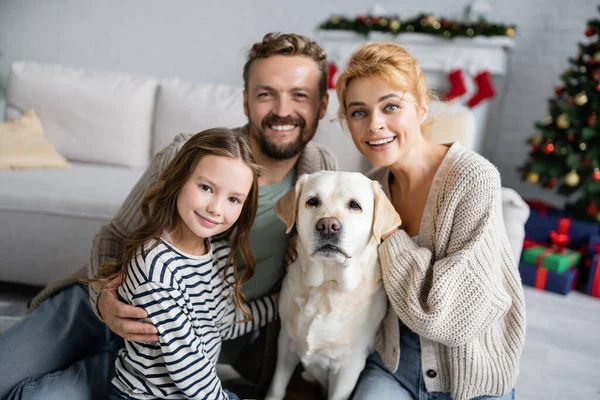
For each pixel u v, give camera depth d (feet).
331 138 7.55
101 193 7.44
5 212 7.30
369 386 4.31
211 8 16.35
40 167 8.64
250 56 5.10
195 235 4.03
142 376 3.93
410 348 4.38
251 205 4.25
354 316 4.25
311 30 16.16
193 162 3.86
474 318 3.79
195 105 8.70
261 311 4.82
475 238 3.91
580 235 10.44
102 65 17.22
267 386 5.13
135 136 9.34
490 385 4.06
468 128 6.74
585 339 7.82
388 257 4.12
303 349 4.45
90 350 4.97
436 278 3.81
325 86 5.25
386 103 4.15
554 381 6.49
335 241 3.88
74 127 9.36
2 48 17.30
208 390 3.88
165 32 16.71
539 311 8.80
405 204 4.61
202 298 4.06
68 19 16.84
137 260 3.83
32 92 9.42
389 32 14.25
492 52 13.85
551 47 14.30
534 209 11.64
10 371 4.27
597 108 10.44
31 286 7.89
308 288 4.33
